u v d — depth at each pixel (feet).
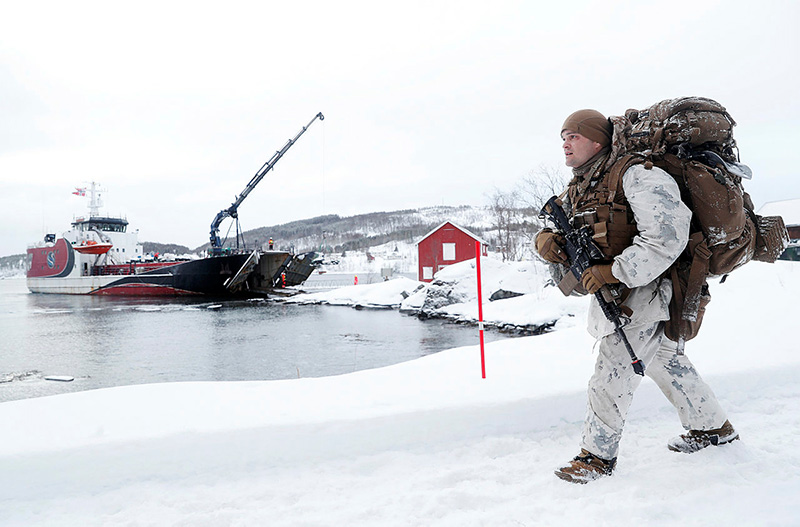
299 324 60.29
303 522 6.78
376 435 9.19
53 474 7.95
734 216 6.87
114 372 33.94
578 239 7.70
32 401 11.18
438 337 47.01
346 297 89.71
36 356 40.63
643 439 9.27
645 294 7.46
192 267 116.26
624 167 7.34
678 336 7.45
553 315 48.32
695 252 7.16
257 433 8.82
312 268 135.85
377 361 36.29
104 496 7.81
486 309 57.77
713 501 6.71
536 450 9.05
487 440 9.36
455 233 103.40
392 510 7.02
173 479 8.30
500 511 6.82
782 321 17.26
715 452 8.07
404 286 87.30
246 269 114.32
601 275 7.22
